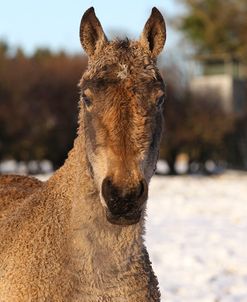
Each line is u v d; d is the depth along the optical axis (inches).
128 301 416.2
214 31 4660.4
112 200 362.6
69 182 430.9
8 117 3129.9
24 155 3213.6
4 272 434.6
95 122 378.0
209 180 2714.1
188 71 3907.5
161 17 410.0
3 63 3297.2
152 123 378.0
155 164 397.7
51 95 3176.7
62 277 412.2
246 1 4694.9
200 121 3336.6
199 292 860.0
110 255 405.7
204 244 1152.8
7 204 514.0
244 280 924.6
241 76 4466.0
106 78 378.9
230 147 3634.4
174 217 1482.5
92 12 413.4
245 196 1947.6
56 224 425.4
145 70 382.9
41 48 3885.3
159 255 1064.2
